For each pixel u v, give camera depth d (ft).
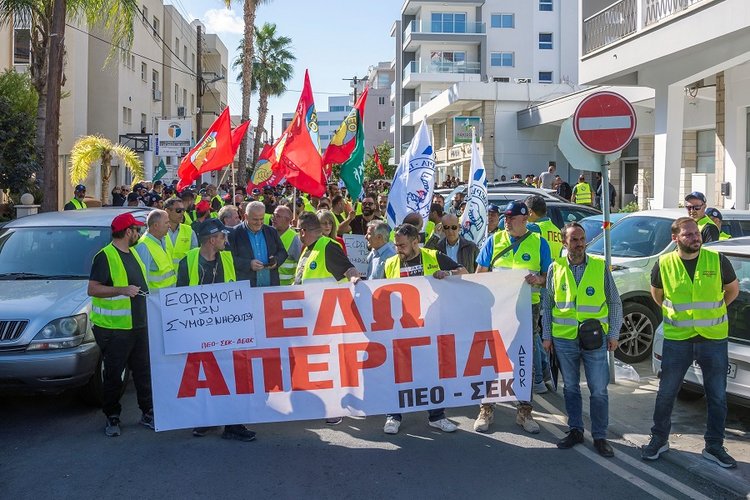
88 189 106.52
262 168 63.36
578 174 115.24
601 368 20.10
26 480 17.87
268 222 42.83
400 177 28.78
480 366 21.86
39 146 67.77
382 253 23.81
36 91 72.79
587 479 18.17
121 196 68.13
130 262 21.81
